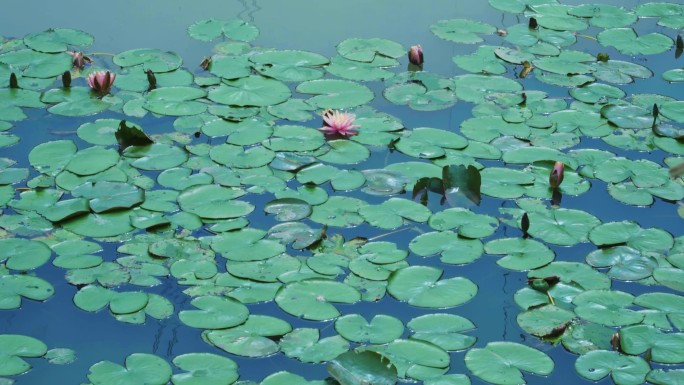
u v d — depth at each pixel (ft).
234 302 10.14
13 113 13.94
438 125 13.98
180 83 14.85
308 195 12.08
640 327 9.93
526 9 18.38
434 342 9.67
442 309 10.27
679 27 17.76
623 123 14.11
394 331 9.74
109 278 10.53
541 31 17.38
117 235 11.27
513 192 12.34
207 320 9.86
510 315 10.18
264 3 18.22
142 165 12.67
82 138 13.26
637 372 9.32
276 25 17.17
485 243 11.28
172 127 13.66
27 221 11.44
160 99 14.34
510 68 15.88
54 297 10.27
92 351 9.55
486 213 11.92
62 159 12.75
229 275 10.60
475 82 15.28
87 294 10.28
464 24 17.52
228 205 11.83
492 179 12.60
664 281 10.68
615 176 12.79
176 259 10.85
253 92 14.61
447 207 12.06
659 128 13.96
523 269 10.85
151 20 17.26
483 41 16.89
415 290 10.43
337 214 11.70
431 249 11.10
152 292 10.32
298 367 9.27
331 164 12.87
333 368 9.00
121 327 9.86
